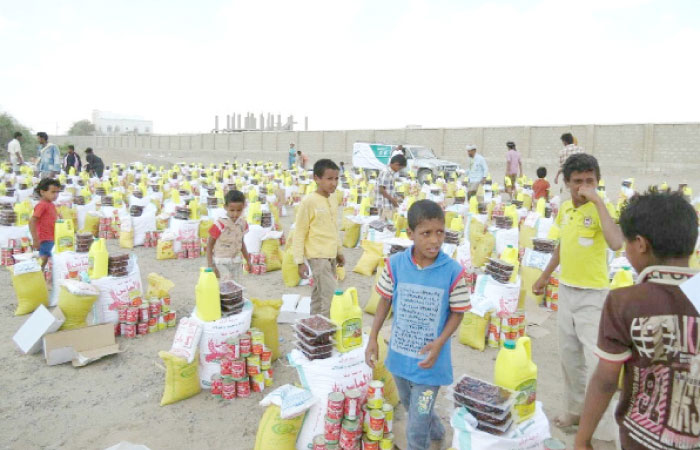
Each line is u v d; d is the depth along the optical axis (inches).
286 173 830.5
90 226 431.5
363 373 151.1
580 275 147.4
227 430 161.8
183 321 185.0
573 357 153.9
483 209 410.0
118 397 180.9
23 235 342.3
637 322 72.1
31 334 210.1
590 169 142.6
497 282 227.1
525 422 124.0
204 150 2332.7
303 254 205.8
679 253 73.0
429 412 120.9
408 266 122.8
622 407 78.0
